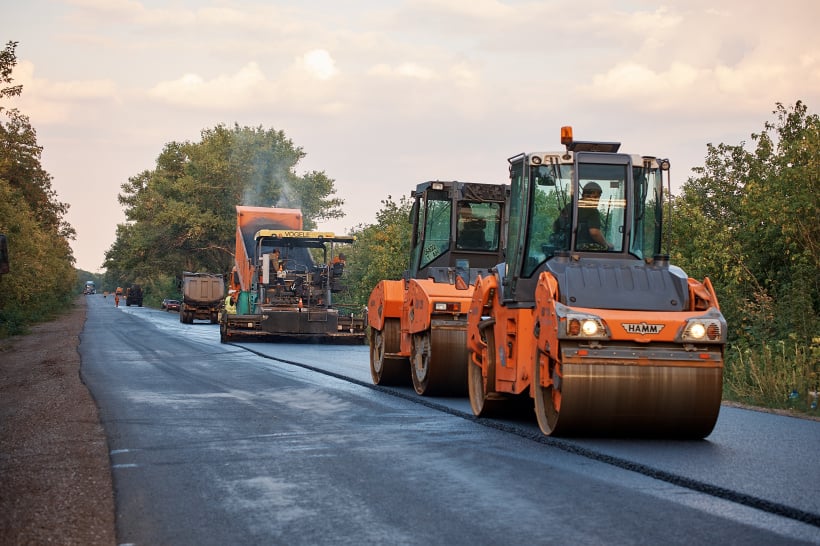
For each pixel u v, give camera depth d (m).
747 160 30.27
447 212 23.12
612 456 12.38
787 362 20.81
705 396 13.49
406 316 22.58
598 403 13.44
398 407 19.16
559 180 15.61
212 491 10.80
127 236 157.12
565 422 13.65
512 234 16.38
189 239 119.00
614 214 15.49
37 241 68.25
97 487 11.11
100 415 17.80
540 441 14.15
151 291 189.00
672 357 13.52
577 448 13.16
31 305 73.50
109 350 39.38
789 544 8.21
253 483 11.21
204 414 17.91
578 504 9.84
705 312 13.80
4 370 31.72
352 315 46.50
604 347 13.52
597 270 14.38
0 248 15.40
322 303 47.50
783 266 26.31
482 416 17.17
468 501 10.05
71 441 14.64
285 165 121.00
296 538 8.66
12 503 10.28
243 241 54.91
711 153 32.53
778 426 15.62
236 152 118.62
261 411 18.39
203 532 8.96
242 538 8.70
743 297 26.02
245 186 117.50
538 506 9.77
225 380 25.47
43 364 32.50
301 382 24.92
